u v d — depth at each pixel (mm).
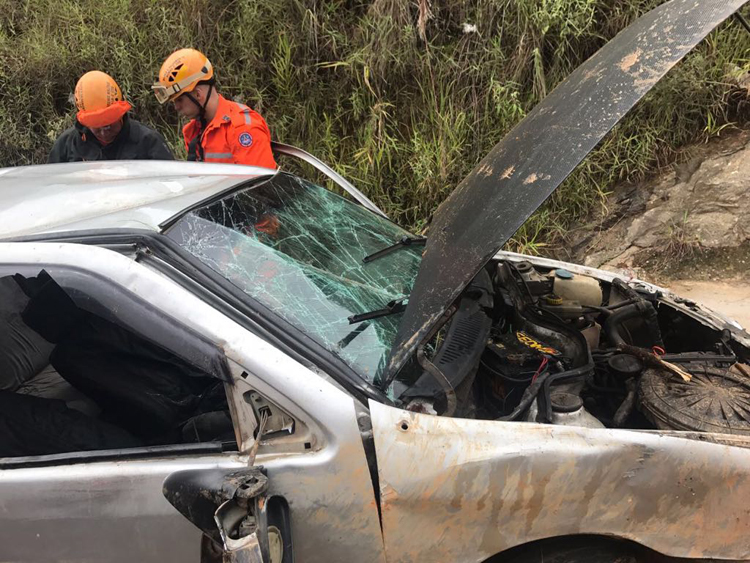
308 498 1458
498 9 5023
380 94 5211
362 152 4984
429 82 5117
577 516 1563
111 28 5664
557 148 1855
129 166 2451
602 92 1904
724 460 1638
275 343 1546
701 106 4859
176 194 1982
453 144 4941
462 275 1730
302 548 1481
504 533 1540
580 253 4859
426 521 1495
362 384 1574
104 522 1478
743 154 4730
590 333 2488
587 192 4992
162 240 1649
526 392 1882
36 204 1883
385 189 5180
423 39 5043
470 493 1501
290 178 2490
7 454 1656
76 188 2031
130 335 1847
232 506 1273
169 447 1522
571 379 1962
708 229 4617
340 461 1454
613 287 2768
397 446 1481
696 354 2176
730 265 4523
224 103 3447
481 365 2104
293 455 1470
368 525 1478
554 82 5031
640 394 1990
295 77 5332
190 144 3693
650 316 2453
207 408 1791
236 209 1989
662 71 1770
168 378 1832
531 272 2775
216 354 1476
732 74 4801
